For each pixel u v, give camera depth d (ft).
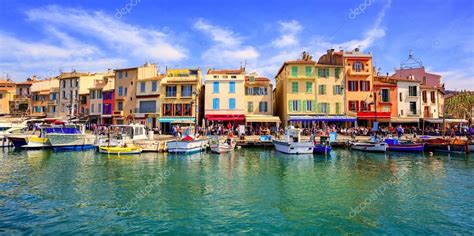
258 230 41.09
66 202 51.93
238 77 166.40
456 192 59.11
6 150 121.08
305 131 146.72
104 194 56.90
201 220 44.42
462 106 223.51
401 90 172.35
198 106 177.37
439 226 42.55
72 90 217.36
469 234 39.99
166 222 43.62
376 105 166.71
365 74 166.61
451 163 93.66
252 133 154.71
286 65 165.78
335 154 113.91
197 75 181.98
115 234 39.42
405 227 42.27
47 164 88.99
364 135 146.30
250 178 71.41
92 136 129.90
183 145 112.37
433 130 148.56
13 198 53.88
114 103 192.34
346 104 165.58
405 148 117.39
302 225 42.80
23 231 39.83
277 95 196.65
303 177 72.59
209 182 67.10
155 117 176.04
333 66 166.40
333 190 60.54
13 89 248.52
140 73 183.93
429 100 185.57
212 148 116.88
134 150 111.34
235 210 48.70
